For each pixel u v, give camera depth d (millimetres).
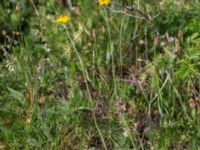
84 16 4691
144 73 4105
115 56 4410
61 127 3699
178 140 3633
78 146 3682
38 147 3605
